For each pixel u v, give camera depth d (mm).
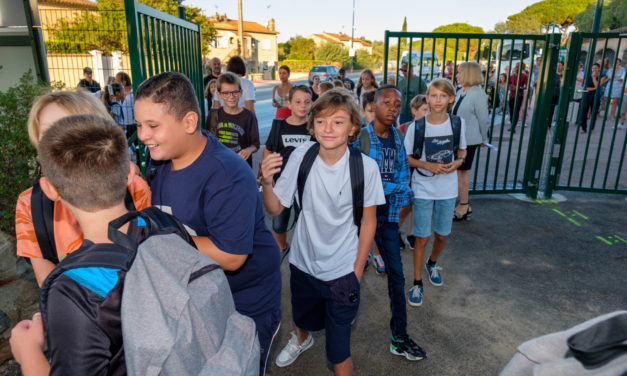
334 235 1995
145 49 3203
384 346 2799
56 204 1403
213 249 1528
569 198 5676
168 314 881
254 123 4262
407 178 2654
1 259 2693
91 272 888
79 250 945
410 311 3186
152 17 3357
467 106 4578
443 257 4047
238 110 4227
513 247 4250
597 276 3684
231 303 1091
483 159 8469
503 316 3121
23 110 3396
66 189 981
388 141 2641
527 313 3156
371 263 3928
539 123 5410
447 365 2619
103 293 874
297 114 3523
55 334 859
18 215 1450
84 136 984
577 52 5117
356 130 1900
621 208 5293
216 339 978
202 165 1545
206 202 1535
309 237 2021
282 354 2623
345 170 1921
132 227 1009
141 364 824
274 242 1850
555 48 5109
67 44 9562
